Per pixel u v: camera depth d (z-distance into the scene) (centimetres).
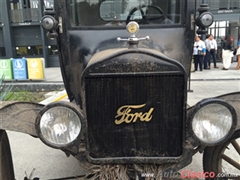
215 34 1669
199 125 188
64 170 345
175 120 195
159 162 199
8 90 659
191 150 195
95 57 217
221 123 188
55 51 1748
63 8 258
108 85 190
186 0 257
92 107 193
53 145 183
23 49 1792
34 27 1745
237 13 1552
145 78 189
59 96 774
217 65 1509
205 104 184
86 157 198
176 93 191
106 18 266
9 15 1720
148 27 262
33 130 201
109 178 200
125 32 259
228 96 216
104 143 199
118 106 193
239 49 1318
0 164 216
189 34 260
